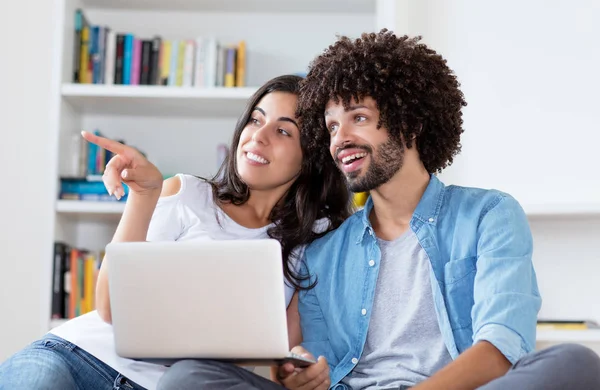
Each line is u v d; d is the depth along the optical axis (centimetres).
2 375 166
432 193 176
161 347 142
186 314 140
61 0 289
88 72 298
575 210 264
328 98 181
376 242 177
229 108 304
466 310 165
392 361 166
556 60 294
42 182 291
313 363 151
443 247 171
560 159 290
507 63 296
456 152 191
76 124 307
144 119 316
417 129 177
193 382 135
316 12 322
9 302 283
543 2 297
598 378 127
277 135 199
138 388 172
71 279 282
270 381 146
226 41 320
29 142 293
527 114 293
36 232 288
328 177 205
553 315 282
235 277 138
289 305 192
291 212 203
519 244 162
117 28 318
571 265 284
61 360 170
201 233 191
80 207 282
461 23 299
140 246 140
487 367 141
